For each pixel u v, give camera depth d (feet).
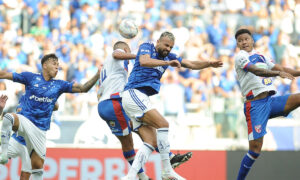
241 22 153.58
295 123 112.06
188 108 116.78
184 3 156.46
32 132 77.10
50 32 146.82
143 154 65.62
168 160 64.03
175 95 120.47
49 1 151.64
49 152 106.73
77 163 106.52
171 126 112.88
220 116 113.60
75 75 136.46
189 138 112.06
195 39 148.36
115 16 153.07
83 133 108.58
